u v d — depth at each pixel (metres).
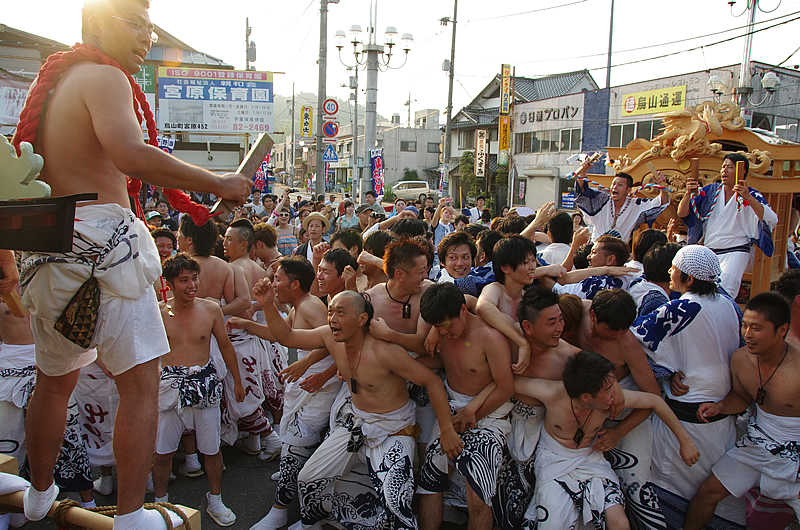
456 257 3.79
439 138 47.12
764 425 2.89
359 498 3.30
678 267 3.11
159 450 3.44
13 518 3.10
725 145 6.78
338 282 3.74
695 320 2.98
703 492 3.05
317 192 16.19
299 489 3.19
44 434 2.07
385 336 3.00
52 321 1.83
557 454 2.92
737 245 5.16
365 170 15.06
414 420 3.22
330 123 16.00
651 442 3.03
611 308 2.83
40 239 1.55
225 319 4.27
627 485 3.02
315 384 3.35
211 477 3.46
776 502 3.01
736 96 16.55
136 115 1.88
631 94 23.16
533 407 3.07
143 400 1.91
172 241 4.96
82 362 2.09
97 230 1.76
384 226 6.98
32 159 1.59
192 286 3.55
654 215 5.91
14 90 10.49
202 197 12.66
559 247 5.02
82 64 1.77
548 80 34.25
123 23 1.82
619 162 7.40
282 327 3.28
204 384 3.44
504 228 5.00
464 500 3.29
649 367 3.02
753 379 2.91
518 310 2.92
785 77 20.62
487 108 36.03
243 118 17.91
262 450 4.43
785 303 2.75
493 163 32.38
